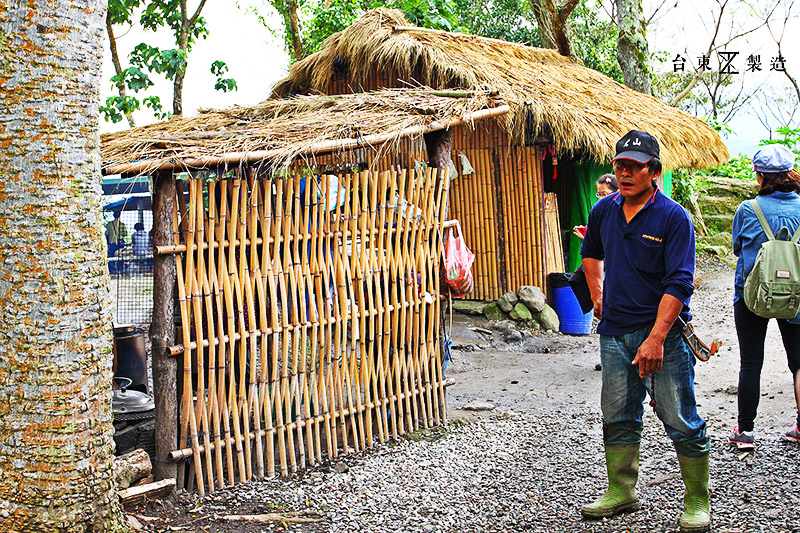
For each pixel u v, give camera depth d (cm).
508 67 1029
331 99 631
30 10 323
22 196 326
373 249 530
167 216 432
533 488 459
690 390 382
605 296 402
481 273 1048
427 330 581
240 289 457
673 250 373
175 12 1171
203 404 448
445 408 593
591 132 930
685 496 392
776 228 477
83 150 339
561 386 740
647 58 1316
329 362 508
